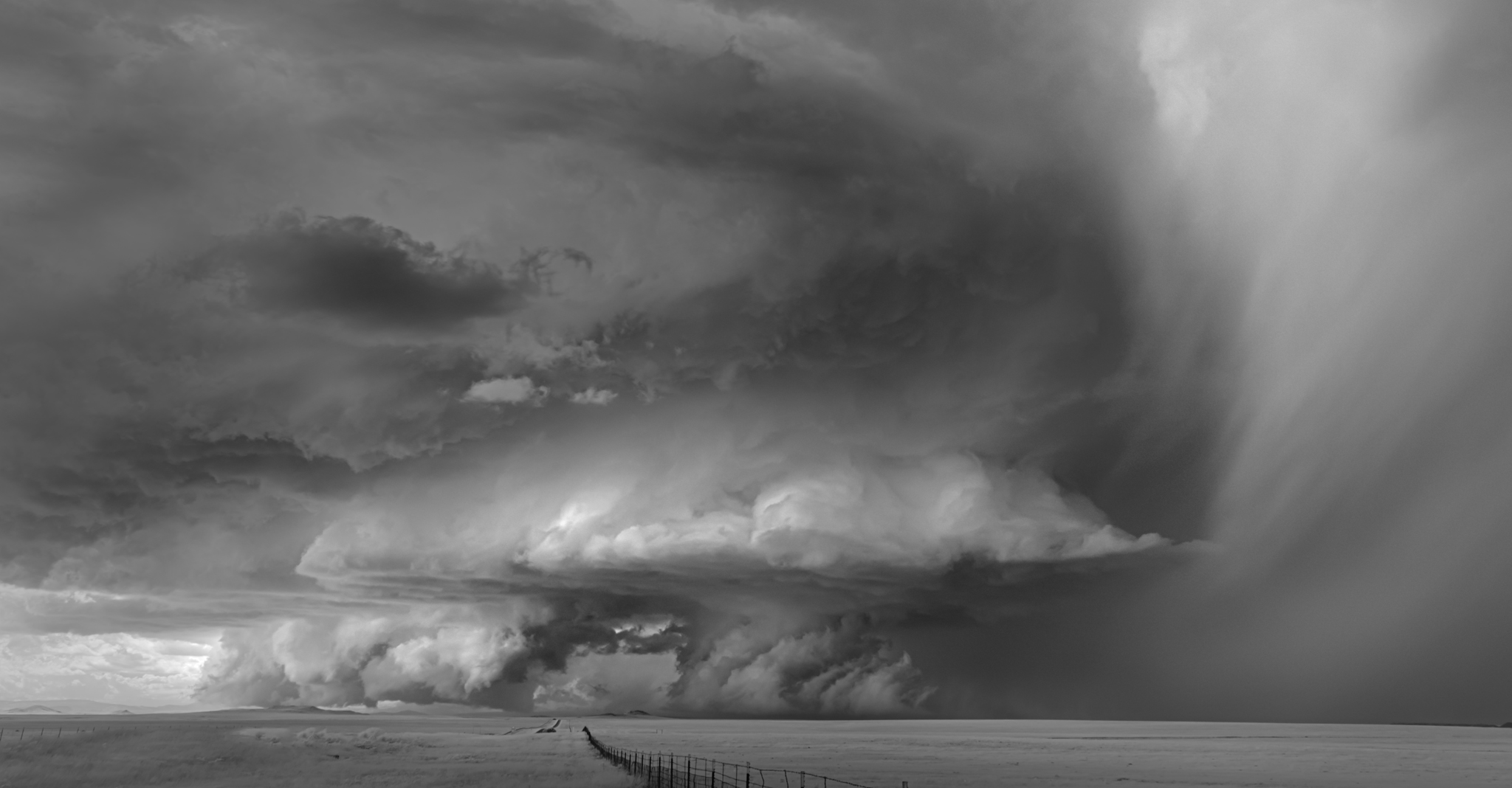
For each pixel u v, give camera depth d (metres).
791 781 84.69
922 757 130.75
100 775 88.50
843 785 80.81
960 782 87.69
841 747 155.88
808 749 149.38
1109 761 126.56
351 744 137.12
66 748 104.06
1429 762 128.25
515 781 81.50
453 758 111.38
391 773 90.19
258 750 111.12
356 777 87.00
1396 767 118.56
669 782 73.25
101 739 116.44
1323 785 89.94
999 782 88.38
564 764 100.81
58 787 82.31
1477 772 110.06
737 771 93.62
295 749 116.75
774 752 138.88
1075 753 147.75
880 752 143.38
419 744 142.88
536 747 138.88
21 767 91.19
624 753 112.88
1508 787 89.50
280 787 79.00
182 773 91.12
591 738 147.75
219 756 102.50
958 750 153.50
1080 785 86.00
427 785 78.12
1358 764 124.19
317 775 90.06
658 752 127.12
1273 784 91.00
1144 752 152.12
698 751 136.62
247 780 85.19
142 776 88.38
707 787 70.81
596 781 79.25
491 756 117.12
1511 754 150.25
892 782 85.75
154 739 116.44
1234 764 122.38
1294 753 150.00
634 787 73.31
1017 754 142.25
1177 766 116.94
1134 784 88.56
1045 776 97.31
